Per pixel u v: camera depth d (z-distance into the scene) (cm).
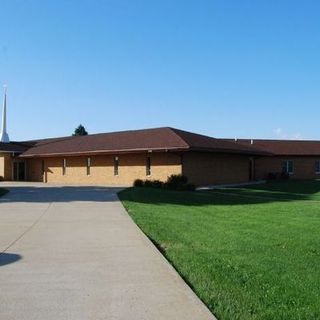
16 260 930
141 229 1360
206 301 672
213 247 1091
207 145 3731
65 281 771
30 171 5134
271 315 613
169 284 749
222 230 1381
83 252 1009
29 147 5366
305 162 5322
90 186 3788
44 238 1191
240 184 4109
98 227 1386
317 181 4628
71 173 4578
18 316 604
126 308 633
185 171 3631
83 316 604
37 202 2211
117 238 1187
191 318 594
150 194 2666
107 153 4016
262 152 4425
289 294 708
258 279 793
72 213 1755
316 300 680
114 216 1659
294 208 2105
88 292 708
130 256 965
